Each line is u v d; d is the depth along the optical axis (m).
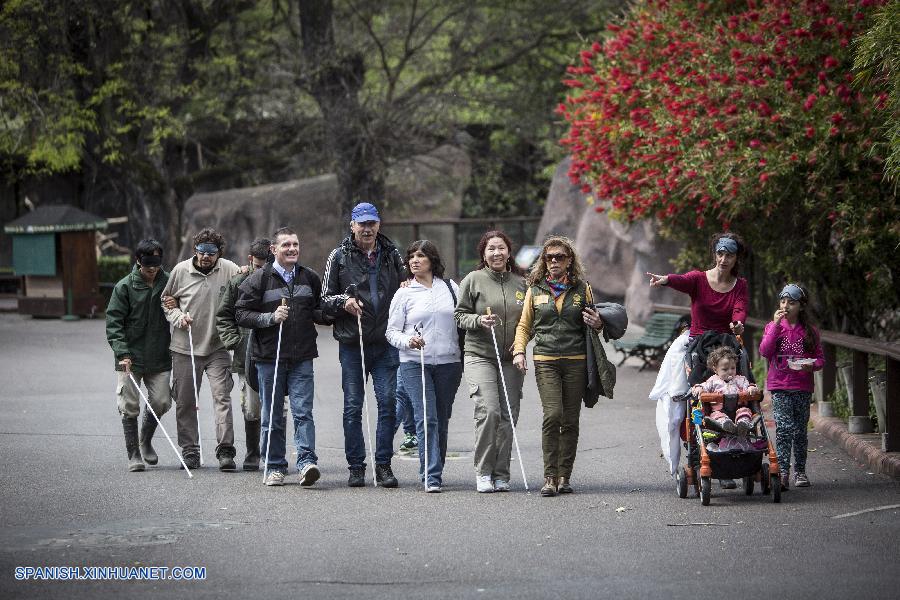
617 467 24.44
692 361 20.88
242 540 17.89
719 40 32.69
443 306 21.97
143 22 69.25
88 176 94.50
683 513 19.55
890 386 23.41
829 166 30.08
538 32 72.12
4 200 97.06
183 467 24.67
